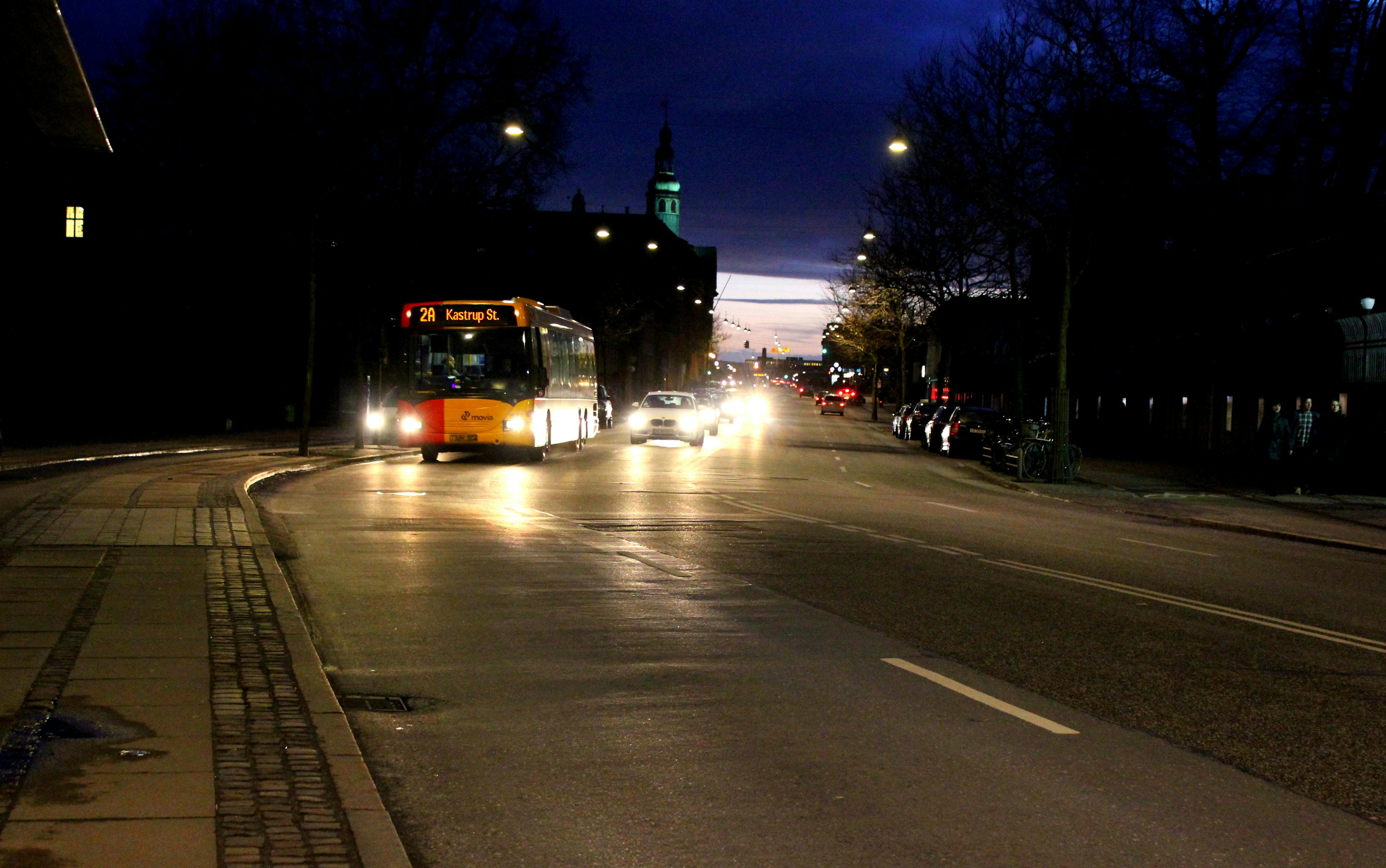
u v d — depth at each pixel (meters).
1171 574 14.10
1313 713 7.57
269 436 40.94
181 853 4.52
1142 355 48.09
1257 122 34.31
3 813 4.86
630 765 6.20
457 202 40.19
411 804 5.58
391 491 22.28
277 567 11.55
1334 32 32.38
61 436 36.25
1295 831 5.40
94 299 38.47
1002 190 33.94
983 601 11.49
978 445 43.56
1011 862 4.96
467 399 30.77
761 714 7.26
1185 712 7.52
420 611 10.45
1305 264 34.12
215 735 6.05
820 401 102.88
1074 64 34.06
